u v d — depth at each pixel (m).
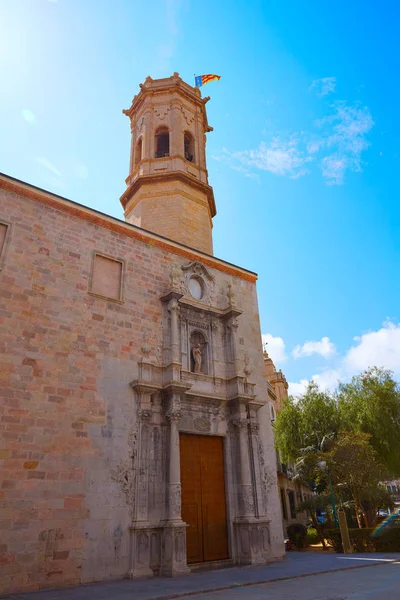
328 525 26.02
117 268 17.50
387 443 26.67
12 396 13.00
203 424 17.64
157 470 15.44
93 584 12.26
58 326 14.79
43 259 15.25
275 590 10.67
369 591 9.83
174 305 18.14
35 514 12.29
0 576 11.20
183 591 10.65
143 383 15.81
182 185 24.83
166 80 29.09
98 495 13.70
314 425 32.12
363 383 29.95
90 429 14.27
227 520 17.06
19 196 15.48
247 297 22.31
